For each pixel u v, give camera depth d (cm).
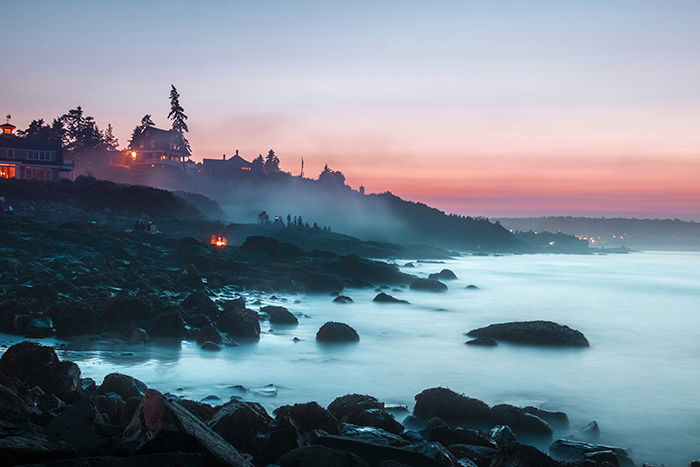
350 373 2120
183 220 9019
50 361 1299
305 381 1967
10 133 9850
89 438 725
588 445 1316
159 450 617
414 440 1140
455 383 2073
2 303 2417
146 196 9556
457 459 947
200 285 4131
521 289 6775
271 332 2841
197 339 2431
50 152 9725
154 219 8694
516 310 4641
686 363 2591
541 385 2102
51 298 2733
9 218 5662
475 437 1168
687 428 1639
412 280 6084
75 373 1261
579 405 1861
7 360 1291
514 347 2786
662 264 16075
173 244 6019
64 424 766
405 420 1462
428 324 3506
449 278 7681
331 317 3656
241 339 2611
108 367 1919
